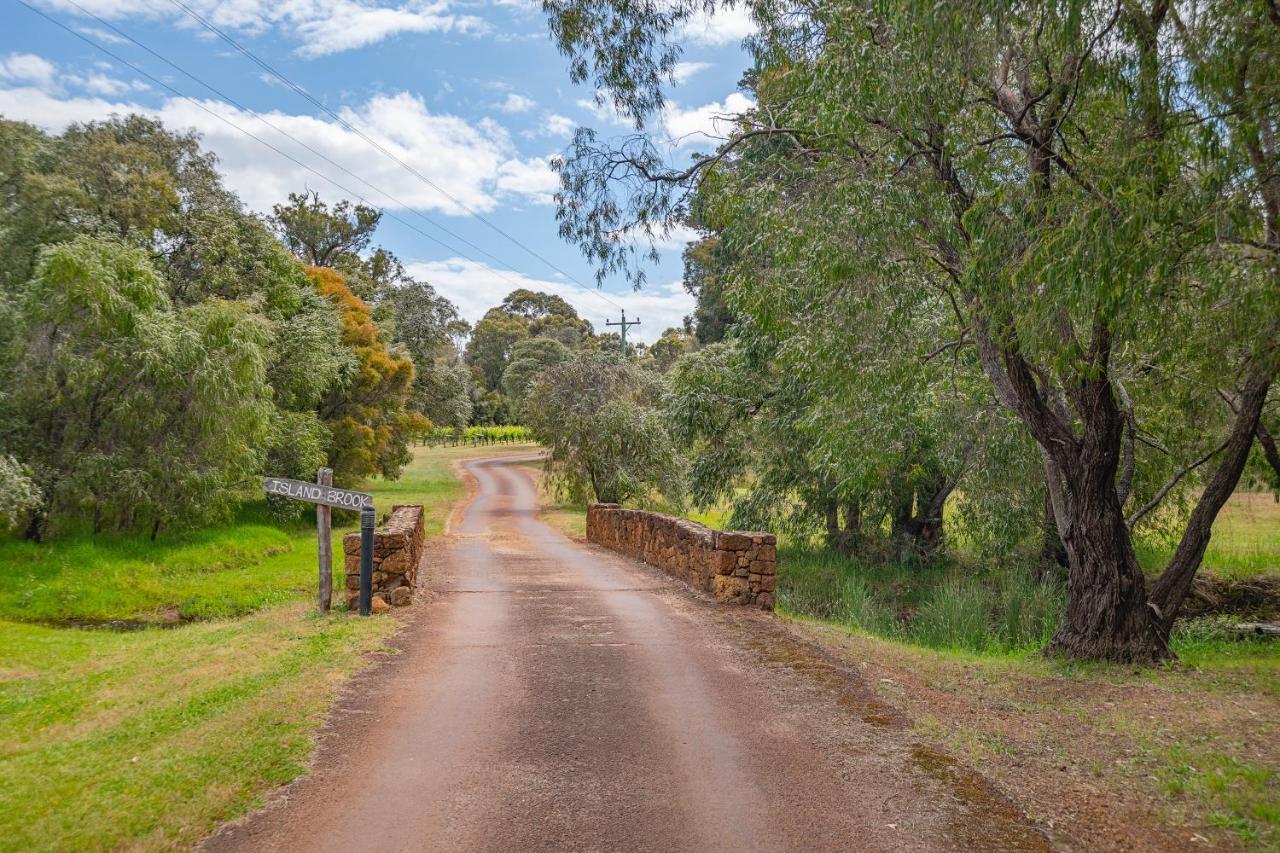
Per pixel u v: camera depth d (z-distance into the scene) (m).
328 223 48.31
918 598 19.52
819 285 10.24
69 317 17.73
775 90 10.67
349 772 5.42
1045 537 18.53
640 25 10.88
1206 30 6.87
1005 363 10.02
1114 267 6.90
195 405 19.80
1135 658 9.84
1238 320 6.97
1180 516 16.89
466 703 6.98
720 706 7.02
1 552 16.72
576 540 23.73
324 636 9.37
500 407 94.62
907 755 5.94
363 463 34.03
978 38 7.89
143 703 7.17
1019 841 4.64
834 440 13.84
